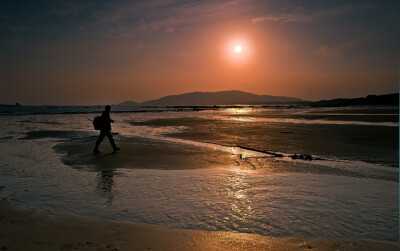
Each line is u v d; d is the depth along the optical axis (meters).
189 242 3.65
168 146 13.47
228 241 3.68
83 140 15.95
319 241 3.68
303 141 15.30
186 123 31.89
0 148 12.78
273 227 4.16
